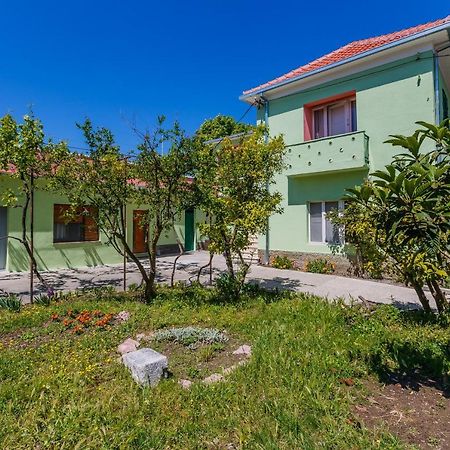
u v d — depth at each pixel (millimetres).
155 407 3029
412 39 8875
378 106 9961
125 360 3852
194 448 2543
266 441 2529
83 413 2863
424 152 9094
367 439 2566
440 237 3080
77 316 5832
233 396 3193
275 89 11922
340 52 12289
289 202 11953
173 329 5082
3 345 4625
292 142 11820
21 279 10109
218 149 7590
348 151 10031
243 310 6273
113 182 6504
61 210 12172
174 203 6855
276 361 3840
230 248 7180
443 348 4219
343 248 10609
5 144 6691
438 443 2586
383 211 3486
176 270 11805
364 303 6465
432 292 5426
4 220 11070
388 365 3871
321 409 2951
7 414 2871
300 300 6652
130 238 14734
